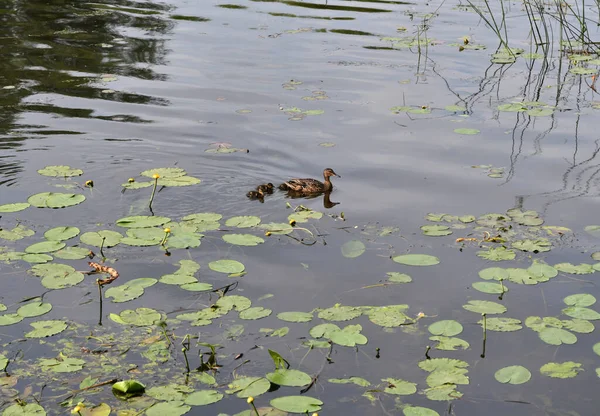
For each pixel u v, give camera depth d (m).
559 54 16.72
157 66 15.17
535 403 6.21
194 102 13.30
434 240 8.88
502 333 7.19
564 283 8.07
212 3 20.72
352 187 10.36
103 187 10.03
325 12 19.86
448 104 13.52
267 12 19.75
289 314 7.25
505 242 8.84
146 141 11.59
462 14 19.80
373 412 6.03
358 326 7.14
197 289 7.64
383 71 15.21
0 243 8.45
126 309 7.36
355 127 12.44
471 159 11.37
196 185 10.20
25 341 6.83
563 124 12.79
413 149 11.67
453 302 7.66
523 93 14.13
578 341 7.09
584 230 9.16
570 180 10.62
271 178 10.59
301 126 12.41
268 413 5.95
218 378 6.41
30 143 11.33
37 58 15.35
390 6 20.69
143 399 6.10
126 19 18.62
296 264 8.28
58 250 8.36
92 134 11.77
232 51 16.25
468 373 6.59
